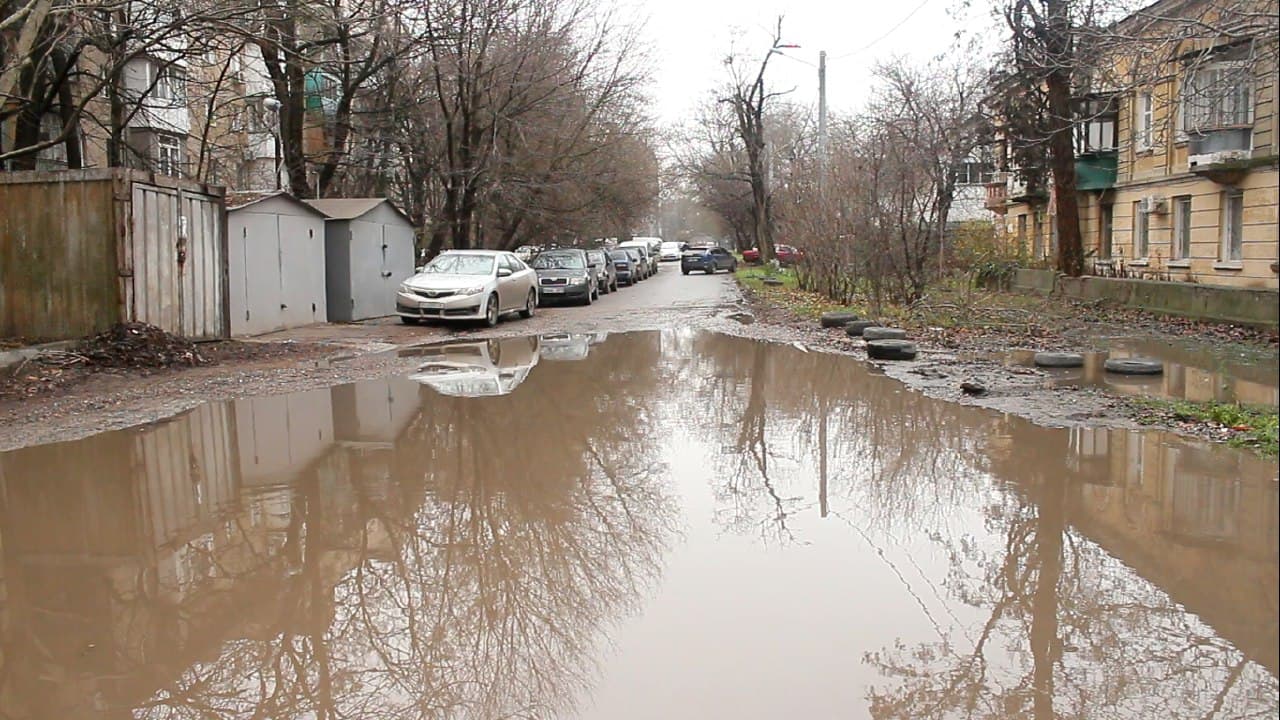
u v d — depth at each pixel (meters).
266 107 24.75
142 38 16.23
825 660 4.36
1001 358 14.17
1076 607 4.93
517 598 5.17
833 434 9.13
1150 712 3.85
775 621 4.80
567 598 5.15
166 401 11.06
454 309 20.17
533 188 31.23
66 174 13.72
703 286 39.41
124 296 13.73
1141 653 4.38
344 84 25.52
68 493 7.23
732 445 8.73
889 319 18.86
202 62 21.44
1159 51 14.43
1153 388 11.22
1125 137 28.31
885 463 7.95
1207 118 21.09
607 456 8.33
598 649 4.53
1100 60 16.48
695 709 3.94
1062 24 19.50
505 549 5.94
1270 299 17.31
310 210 20.36
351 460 8.20
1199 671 4.20
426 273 21.38
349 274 21.70
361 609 5.06
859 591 5.18
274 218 19.06
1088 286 24.27
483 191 30.25
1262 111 21.58
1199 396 10.59
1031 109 25.86
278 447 8.70
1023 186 36.09
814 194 24.73
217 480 7.58
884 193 19.98
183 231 15.21
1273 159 21.11
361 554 5.88
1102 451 8.15
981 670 4.24
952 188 20.20
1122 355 14.45
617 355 15.66
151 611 5.07
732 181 61.38
